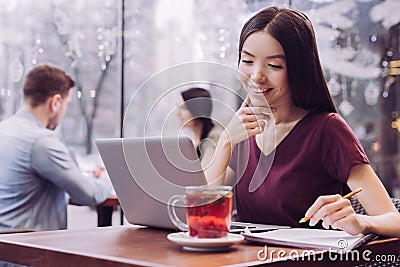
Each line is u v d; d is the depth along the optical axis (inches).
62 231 69.8
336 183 75.7
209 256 53.4
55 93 118.8
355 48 129.4
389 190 126.0
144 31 159.3
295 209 75.0
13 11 163.5
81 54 164.7
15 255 60.9
